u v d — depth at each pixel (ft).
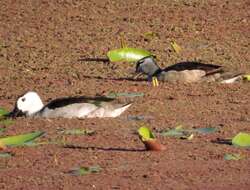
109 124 54.24
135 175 43.88
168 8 93.86
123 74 72.43
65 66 75.56
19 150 48.57
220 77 67.97
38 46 82.58
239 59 76.74
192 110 57.93
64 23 89.66
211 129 52.65
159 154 47.34
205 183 42.68
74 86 67.51
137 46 82.23
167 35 85.51
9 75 72.54
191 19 90.17
